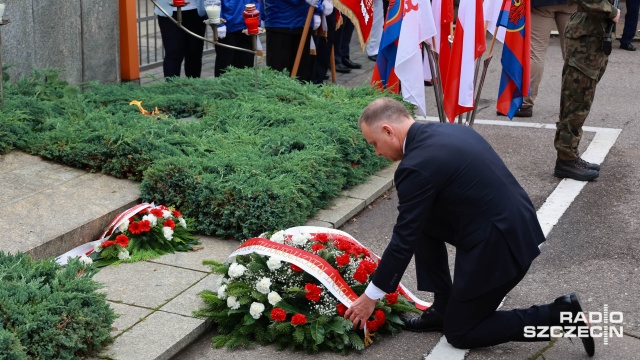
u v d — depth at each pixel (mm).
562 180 7062
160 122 6633
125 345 4160
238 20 8633
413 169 3928
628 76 10898
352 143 6457
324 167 6047
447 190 3969
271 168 5832
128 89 7684
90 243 5191
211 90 7715
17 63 7355
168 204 5684
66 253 5035
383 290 4070
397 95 7648
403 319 4605
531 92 8953
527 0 7176
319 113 7078
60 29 7758
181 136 6359
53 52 7727
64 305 3930
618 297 4980
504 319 4184
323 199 6105
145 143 6004
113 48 8453
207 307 4504
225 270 4664
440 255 4406
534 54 8820
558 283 5176
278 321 4301
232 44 8734
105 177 5992
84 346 3932
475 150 4016
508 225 3986
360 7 8023
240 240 5469
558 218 6215
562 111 6938
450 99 7102
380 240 5797
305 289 4348
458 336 4238
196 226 5566
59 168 6066
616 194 6734
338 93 7934
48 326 3805
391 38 7266
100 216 5387
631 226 6078
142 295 4691
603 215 6293
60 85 7250
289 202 5453
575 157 7016
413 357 4285
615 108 9352
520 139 8227
